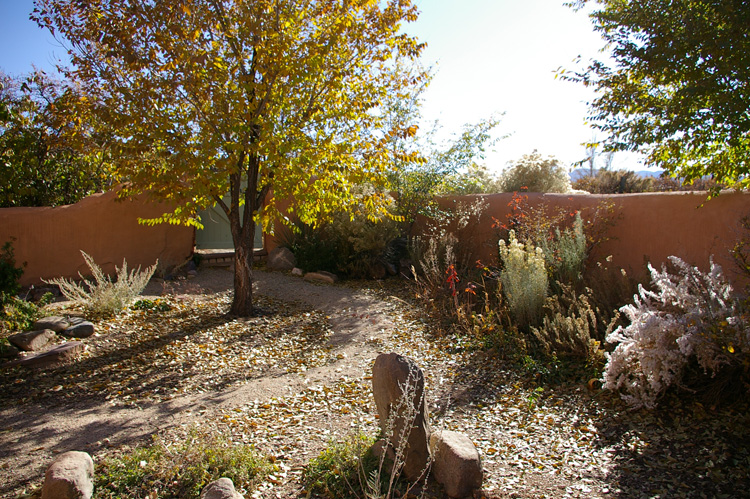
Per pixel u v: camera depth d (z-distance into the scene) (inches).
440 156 478.3
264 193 317.1
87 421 172.7
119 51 234.7
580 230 309.1
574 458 147.8
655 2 200.2
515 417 179.3
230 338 274.2
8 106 385.7
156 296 349.7
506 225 390.0
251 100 269.4
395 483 127.5
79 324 263.1
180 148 245.4
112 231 389.4
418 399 130.6
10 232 354.0
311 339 280.1
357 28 273.9
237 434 162.9
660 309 189.9
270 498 124.8
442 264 389.4
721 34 183.8
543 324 248.4
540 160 613.6
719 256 254.4
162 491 126.0
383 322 311.0
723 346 159.9
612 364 181.3
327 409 185.5
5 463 142.5
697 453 143.9
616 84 212.2
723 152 209.6
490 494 127.4
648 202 296.8
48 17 239.6
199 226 324.5
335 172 276.5
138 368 226.2
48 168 411.5
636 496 126.5
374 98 296.5
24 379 207.9
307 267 445.7
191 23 252.5
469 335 270.8
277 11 257.4
